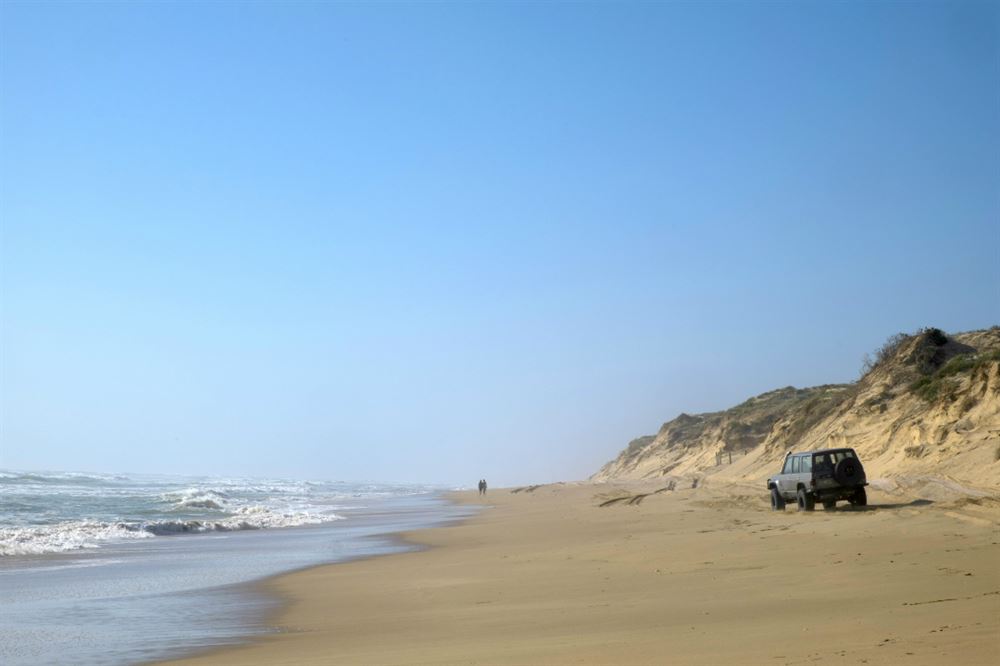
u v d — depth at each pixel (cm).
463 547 2916
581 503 5541
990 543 1593
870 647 866
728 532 2344
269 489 11219
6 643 1384
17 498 5788
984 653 791
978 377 3161
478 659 1013
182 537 3638
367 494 10662
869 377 4972
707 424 9981
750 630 1043
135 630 1489
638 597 1448
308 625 1497
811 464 2780
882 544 1723
